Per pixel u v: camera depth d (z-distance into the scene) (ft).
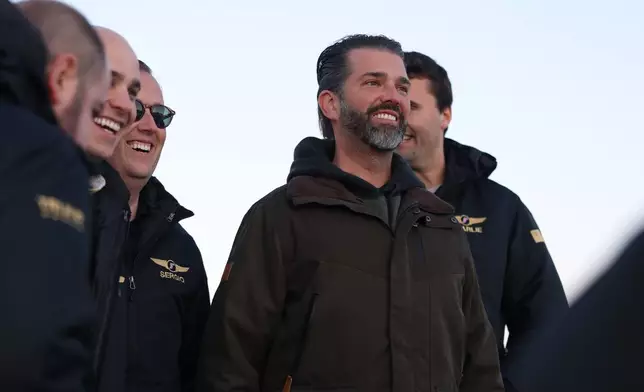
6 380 7.26
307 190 18.11
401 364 16.67
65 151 8.73
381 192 18.42
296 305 17.28
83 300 8.05
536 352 4.83
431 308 17.49
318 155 18.90
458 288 18.26
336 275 17.11
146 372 18.31
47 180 8.29
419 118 23.47
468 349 18.70
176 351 19.29
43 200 8.10
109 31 18.43
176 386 18.98
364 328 16.79
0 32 9.11
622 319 4.49
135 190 20.20
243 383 17.19
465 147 24.12
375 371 16.62
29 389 7.38
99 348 12.80
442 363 17.24
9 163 8.09
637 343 4.43
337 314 16.83
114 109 17.40
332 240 17.49
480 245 22.29
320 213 17.92
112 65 17.72
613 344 4.48
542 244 22.95
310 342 16.78
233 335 17.42
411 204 18.31
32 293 7.52
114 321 16.47
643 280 4.48
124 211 13.84
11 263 7.57
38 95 9.48
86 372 8.34
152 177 20.80
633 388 4.39
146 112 20.75
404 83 19.77
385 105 19.20
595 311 4.59
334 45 20.49
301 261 17.43
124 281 17.46
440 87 23.95
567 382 4.55
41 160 8.38
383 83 19.43
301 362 16.79
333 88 19.94
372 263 17.42
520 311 22.63
